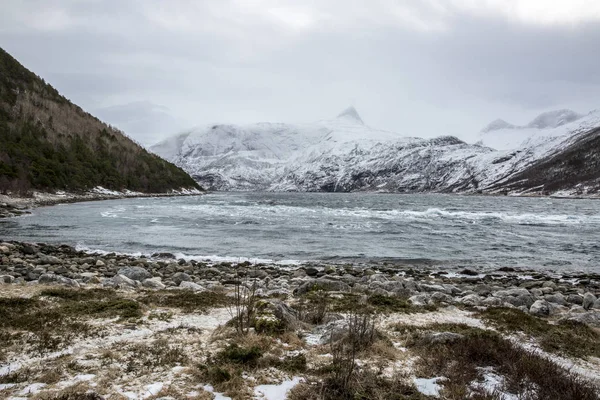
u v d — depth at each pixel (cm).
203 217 4831
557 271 2300
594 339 962
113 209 5844
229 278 1816
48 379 639
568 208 8069
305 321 1022
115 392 604
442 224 4444
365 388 628
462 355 759
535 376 670
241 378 663
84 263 2080
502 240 3344
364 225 4203
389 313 1135
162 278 1764
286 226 4003
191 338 871
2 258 2066
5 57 13362
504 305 1342
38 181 7394
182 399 592
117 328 922
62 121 12231
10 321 924
